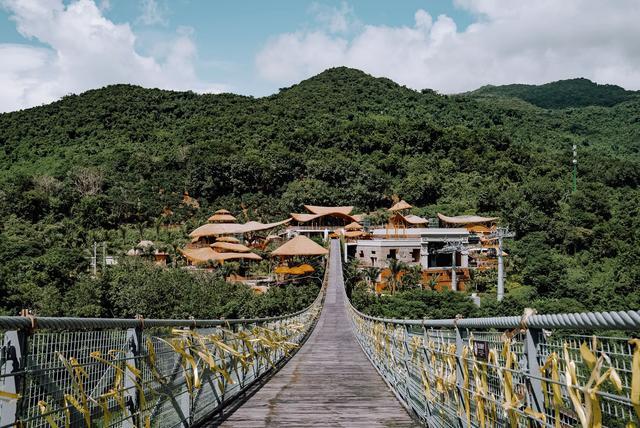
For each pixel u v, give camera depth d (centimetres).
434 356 576
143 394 413
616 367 218
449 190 9419
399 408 753
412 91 17900
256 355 1011
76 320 325
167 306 3753
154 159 10562
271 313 4250
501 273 4822
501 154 10312
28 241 4884
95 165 9900
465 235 6494
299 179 9844
